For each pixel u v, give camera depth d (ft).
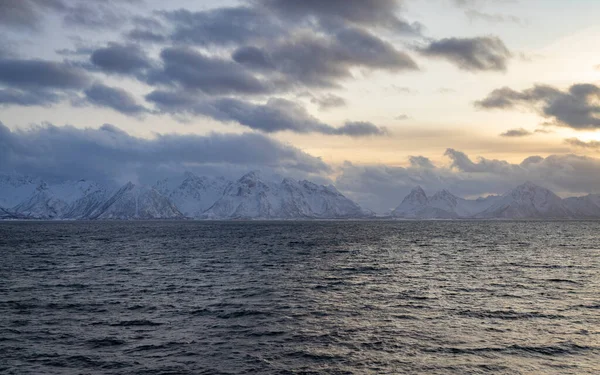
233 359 72.18
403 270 181.16
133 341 82.02
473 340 81.61
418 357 72.69
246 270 182.60
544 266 193.98
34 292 131.54
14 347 78.33
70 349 77.30
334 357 72.95
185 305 112.47
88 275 168.35
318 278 159.12
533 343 79.71
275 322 94.99
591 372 66.49
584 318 97.81
